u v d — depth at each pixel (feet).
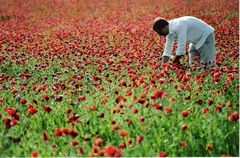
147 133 21.99
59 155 20.47
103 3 115.24
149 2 110.32
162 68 34.58
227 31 60.39
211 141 20.92
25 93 31.96
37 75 38.91
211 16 79.71
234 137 21.52
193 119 23.27
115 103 26.61
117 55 45.78
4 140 22.08
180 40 33.96
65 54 46.91
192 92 28.12
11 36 63.31
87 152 20.11
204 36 35.94
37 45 53.78
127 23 77.51
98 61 41.75
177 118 23.16
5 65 44.39
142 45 51.24
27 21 89.25
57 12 102.63
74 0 123.85
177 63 34.99
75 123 23.71
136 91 29.14
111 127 22.97
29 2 119.85
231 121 21.94
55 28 76.33
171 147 20.56
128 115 23.80
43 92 31.45
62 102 28.50
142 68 37.81
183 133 21.67
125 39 59.77
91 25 77.05
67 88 32.22
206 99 27.43
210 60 36.50
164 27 33.96
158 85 29.07
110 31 67.77
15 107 28.99
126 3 111.96
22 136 23.24
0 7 111.86
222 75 32.09
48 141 21.39
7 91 32.71
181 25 34.04
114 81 33.19
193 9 90.33
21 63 44.01
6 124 22.72
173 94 27.30
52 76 37.81
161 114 23.35
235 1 98.07
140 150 19.81
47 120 25.89
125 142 21.09
